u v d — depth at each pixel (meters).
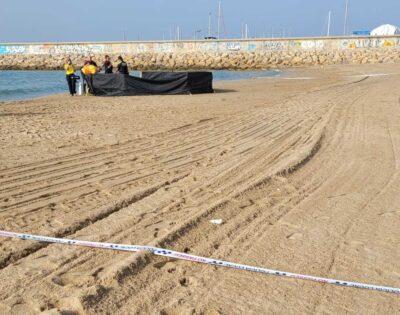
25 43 73.81
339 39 65.00
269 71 56.16
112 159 7.94
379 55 62.16
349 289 3.69
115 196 5.94
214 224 4.97
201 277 3.84
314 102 15.99
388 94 17.91
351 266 4.06
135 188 6.28
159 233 4.72
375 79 30.00
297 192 6.09
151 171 7.16
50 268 3.99
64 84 33.47
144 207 5.52
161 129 10.96
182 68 65.62
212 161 7.77
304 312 3.36
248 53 66.62
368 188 6.26
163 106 15.95
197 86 22.11
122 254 4.27
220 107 15.49
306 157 7.83
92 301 3.42
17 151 8.52
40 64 70.31
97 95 21.27
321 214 5.29
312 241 4.57
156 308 3.38
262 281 3.79
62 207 5.54
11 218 5.19
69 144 9.20
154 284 3.72
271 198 5.83
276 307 3.42
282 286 3.72
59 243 4.50
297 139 9.47
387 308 3.43
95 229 4.85
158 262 4.09
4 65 70.50
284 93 21.70
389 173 6.96
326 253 4.30
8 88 28.91
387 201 5.74
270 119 12.30
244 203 5.63
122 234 4.71
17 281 3.76
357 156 7.97
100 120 12.54
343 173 6.97
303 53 65.19
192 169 7.27
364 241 4.57
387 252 4.35
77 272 3.92
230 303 3.46
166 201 5.72
